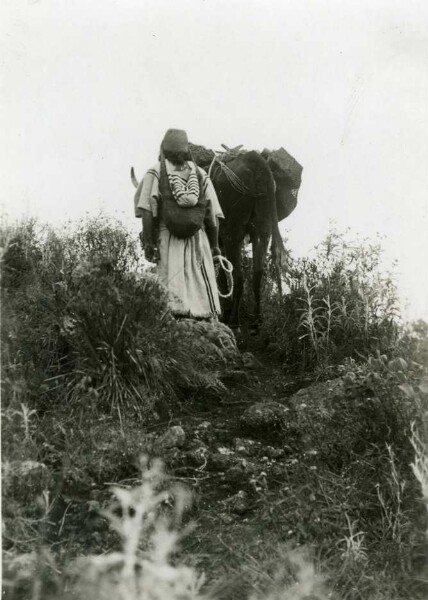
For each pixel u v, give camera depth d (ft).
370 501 14.96
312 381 22.65
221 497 15.83
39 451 15.90
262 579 12.60
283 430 18.31
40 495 14.57
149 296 20.24
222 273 29.32
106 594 11.48
